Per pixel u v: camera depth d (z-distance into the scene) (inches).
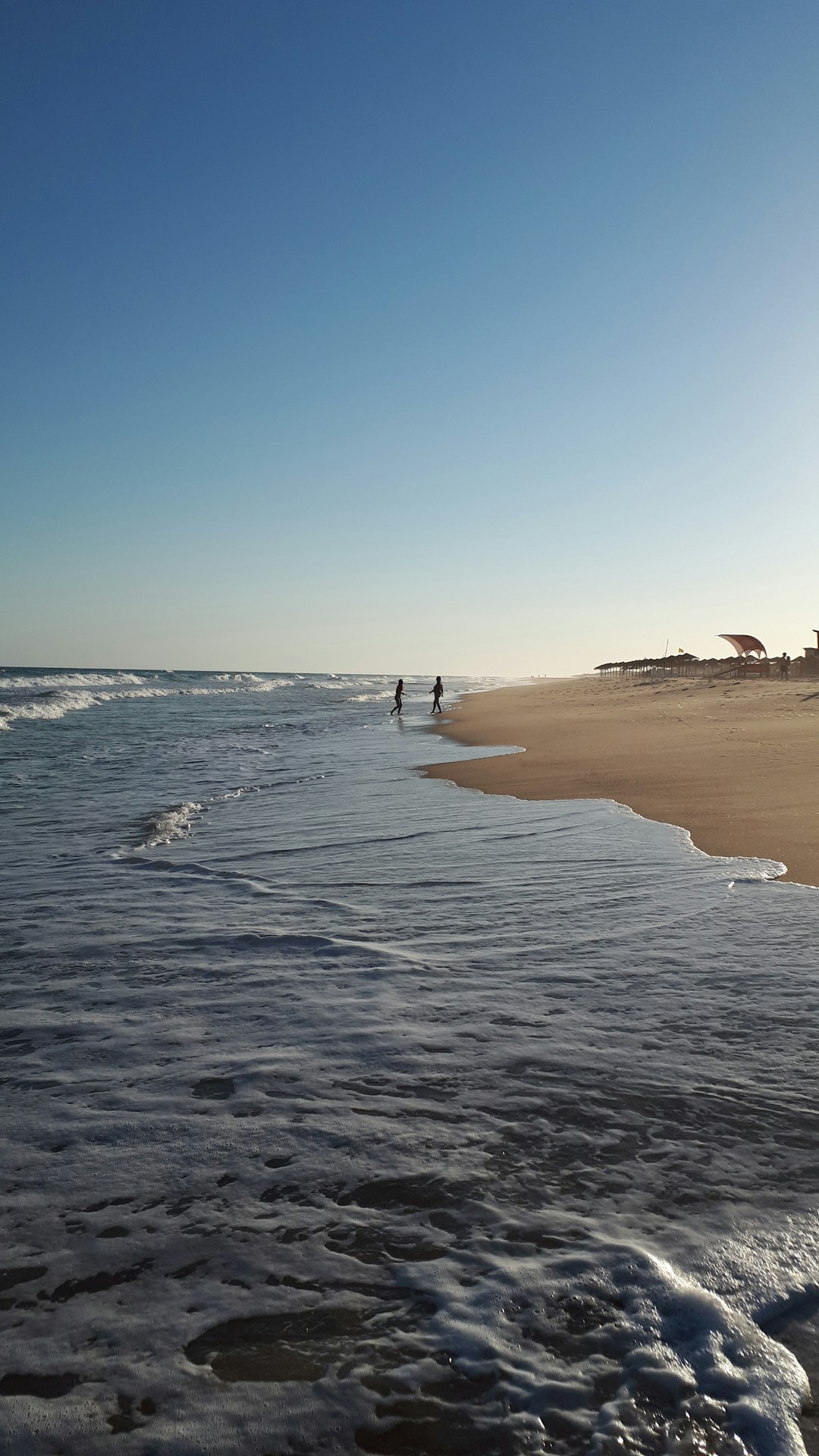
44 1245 94.0
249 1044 145.4
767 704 1061.1
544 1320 80.9
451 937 200.2
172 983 176.7
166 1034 150.6
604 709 1220.5
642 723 870.4
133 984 176.4
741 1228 92.7
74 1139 116.0
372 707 1756.9
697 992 160.6
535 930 202.5
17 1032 153.3
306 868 278.5
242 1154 111.0
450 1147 111.3
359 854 298.2
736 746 577.9
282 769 597.3
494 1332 79.7
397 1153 109.9
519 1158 108.1
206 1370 76.5
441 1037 144.7
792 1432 67.9
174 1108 124.0
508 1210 97.7
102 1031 153.2
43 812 409.1
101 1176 107.0
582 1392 72.8
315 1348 78.9
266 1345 79.3
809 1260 87.5
